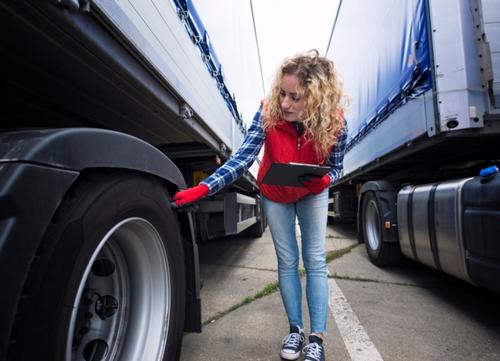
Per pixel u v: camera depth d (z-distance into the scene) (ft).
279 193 6.31
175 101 6.41
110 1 3.82
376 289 10.33
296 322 6.39
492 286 6.82
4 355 2.53
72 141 3.24
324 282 6.26
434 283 10.95
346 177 19.27
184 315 5.45
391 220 12.31
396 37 10.51
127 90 5.22
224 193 11.73
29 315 2.75
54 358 2.91
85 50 4.02
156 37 5.16
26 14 3.27
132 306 4.77
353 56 16.87
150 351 4.66
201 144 9.46
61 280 3.00
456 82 7.72
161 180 4.88
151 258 4.79
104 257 4.46
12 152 2.86
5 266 2.55
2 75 4.73
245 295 9.77
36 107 5.75
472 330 7.37
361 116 15.34
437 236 8.95
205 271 12.60
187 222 5.84
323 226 6.38
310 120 5.50
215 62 9.19
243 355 6.35
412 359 6.17
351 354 6.37
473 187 7.37
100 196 3.52
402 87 10.03
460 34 7.76
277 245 6.61
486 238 6.86
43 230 2.83
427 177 12.15
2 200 2.58
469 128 7.68
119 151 3.85
